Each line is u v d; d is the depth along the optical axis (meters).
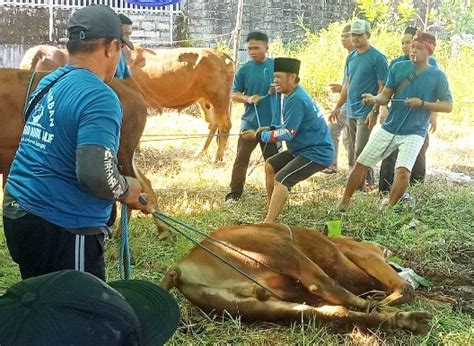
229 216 7.15
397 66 7.36
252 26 18.02
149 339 2.09
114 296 1.83
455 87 14.39
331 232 5.89
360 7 17.41
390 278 4.71
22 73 5.59
